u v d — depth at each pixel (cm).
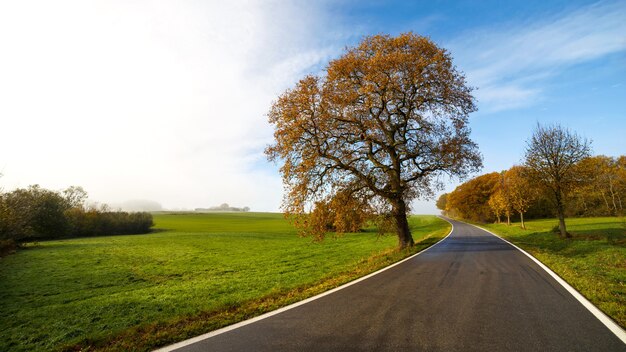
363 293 858
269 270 1697
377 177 2108
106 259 2378
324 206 1897
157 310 896
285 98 1820
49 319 866
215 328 600
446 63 1908
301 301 789
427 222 8631
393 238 3694
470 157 2023
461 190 8244
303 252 2611
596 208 5747
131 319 807
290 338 523
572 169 2509
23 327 803
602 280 959
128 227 6538
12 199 3250
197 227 7444
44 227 4553
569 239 2341
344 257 2092
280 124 1845
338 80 1942
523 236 3072
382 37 1958
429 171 2134
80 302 1070
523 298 768
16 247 3023
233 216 11688
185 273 1775
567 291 837
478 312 655
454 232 4197
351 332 545
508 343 485
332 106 1895
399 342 493
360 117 2022
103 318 843
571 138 2555
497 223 6788
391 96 1989
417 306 709
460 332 537
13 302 1148
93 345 576
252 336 541
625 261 1293
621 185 5212
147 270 1884
